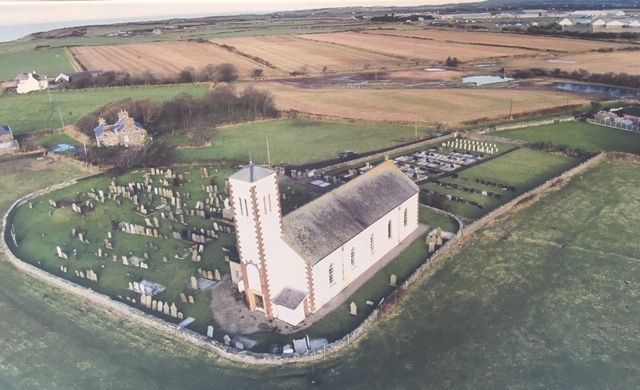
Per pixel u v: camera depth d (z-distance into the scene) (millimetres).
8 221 72875
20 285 56219
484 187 76062
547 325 44938
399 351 42844
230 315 48969
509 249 58031
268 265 46562
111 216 72875
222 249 61688
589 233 60469
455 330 45031
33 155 103312
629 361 40188
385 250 58281
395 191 59500
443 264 55750
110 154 95000
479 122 111875
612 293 48938
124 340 46281
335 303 49938
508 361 40938
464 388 38531
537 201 70188
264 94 128500
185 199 77625
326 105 133250
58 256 62250
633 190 71500
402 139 102750
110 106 121250
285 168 88062
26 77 162625
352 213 53594
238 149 101562
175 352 44406
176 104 121312
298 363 42156
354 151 96875
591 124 106500
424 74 172500
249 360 42531
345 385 39500
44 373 42250
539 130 103812
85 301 52844
